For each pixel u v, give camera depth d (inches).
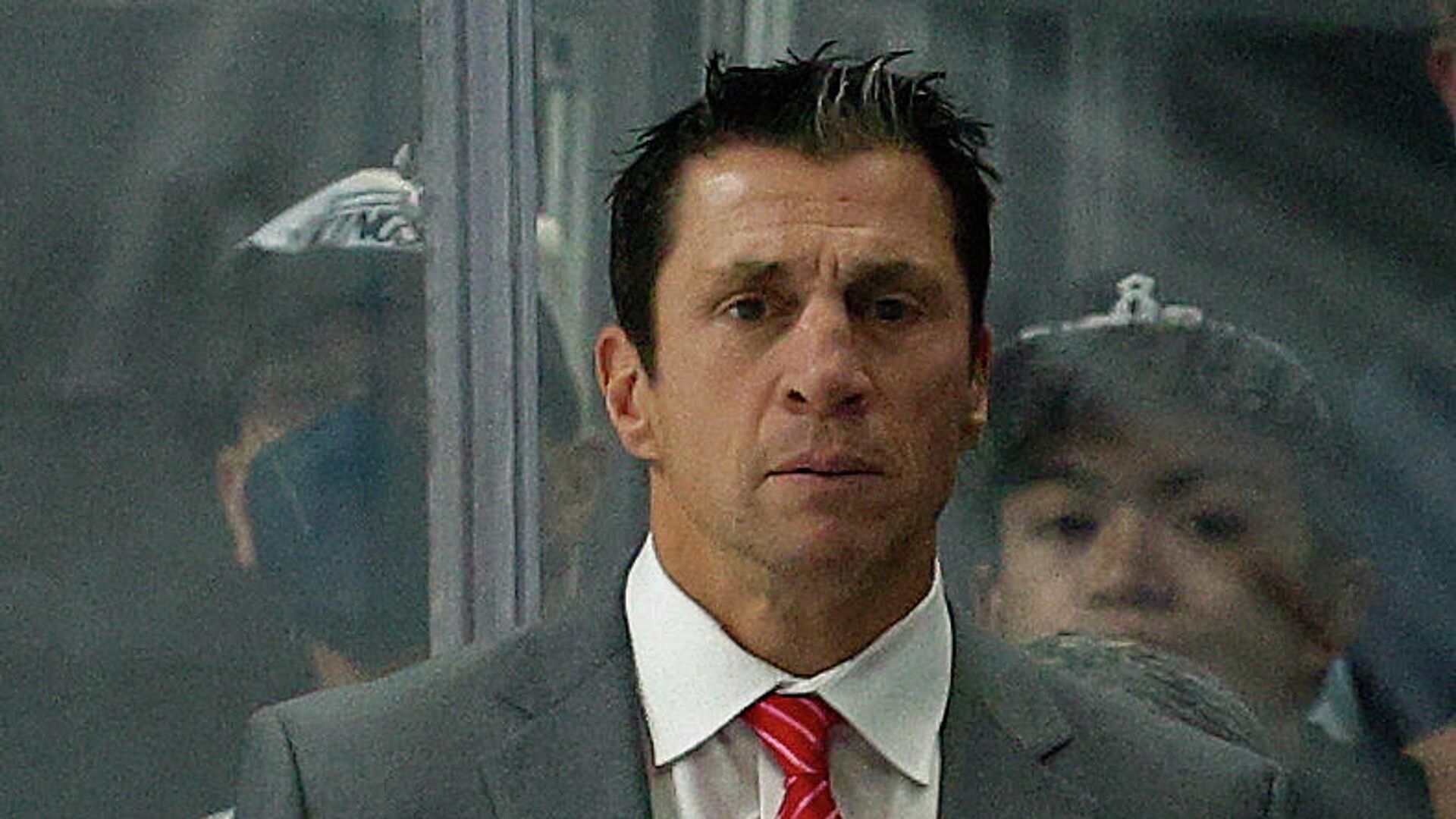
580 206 291.0
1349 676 298.8
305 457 289.6
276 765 227.5
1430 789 296.2
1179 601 299.4
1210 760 236.2
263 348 289.6
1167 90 292.4
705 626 229.0
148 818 287.1
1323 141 293.4
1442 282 294.5
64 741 286.0
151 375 288.4
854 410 216.5
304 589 289.1
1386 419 296.7
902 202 221.8
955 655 237.0
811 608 223.8
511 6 289.3
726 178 221.9
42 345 286.5
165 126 288.7
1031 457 299.4
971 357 229.0
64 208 287.1
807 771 224.8
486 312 290.7
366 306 290.8
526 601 289.4
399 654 289.7
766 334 218.5
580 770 226.2
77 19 286.8
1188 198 293.6
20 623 285.6
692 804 226.8
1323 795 296.0
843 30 288.8
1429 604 297.6
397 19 290.7
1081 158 292.8
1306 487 298.4
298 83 290.0
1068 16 291.3
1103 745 234.7
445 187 290.7
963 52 290.2
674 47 289.3
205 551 289.0
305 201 290.2
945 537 301.6
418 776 225.8
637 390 233.0
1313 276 295.1
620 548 291.4
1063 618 300.5
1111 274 295.1
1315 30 292.4
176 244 288.5
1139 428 296.4
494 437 290.2
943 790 229.5
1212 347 295.9
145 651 287.4
